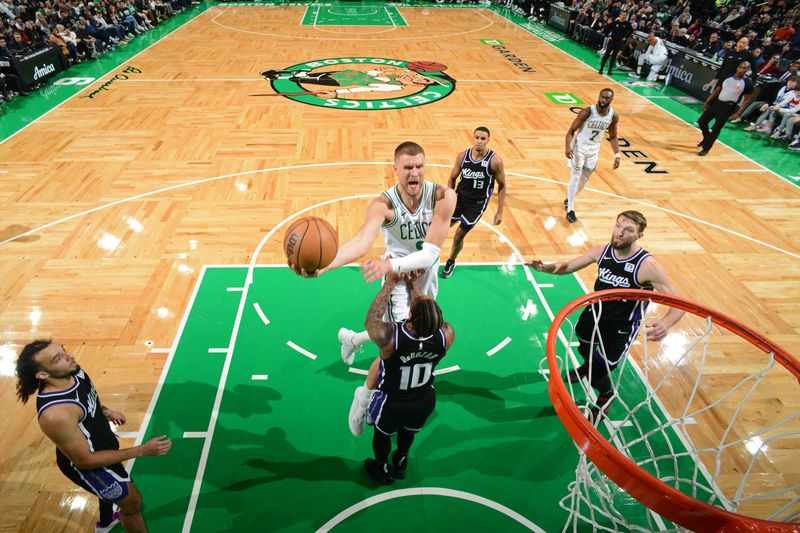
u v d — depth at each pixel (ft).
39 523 10.84
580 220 23.45
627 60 49.52
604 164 29.12
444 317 17.29
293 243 9.33
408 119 34.50
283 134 31.35
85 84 39.55
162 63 45.75
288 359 15.33
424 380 10.12
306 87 40.27
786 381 15.16
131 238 20.76
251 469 12.07
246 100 36.96
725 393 14.70
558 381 8.75
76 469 9.10
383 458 11.31
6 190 23.94
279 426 13.20
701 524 7.02
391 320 12.58
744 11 54.49
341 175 26.50
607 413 13.87
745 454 12.90
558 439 13.14
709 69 39.47
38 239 20.43
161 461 12.17
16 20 45.60
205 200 23.72
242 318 16.85
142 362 14.99
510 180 26.84
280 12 71.41
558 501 11.61
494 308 17.79
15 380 14.25
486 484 11.94
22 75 36.73
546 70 47.57
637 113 37.29
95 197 23.61
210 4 76.13
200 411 13.52
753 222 23.72
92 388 9.41
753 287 19.34
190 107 35.27
